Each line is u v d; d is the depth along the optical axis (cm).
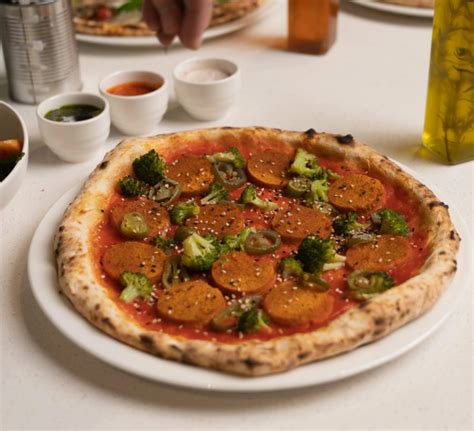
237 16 103
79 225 62
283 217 64
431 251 60
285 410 50
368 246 60
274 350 50
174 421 50
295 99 88
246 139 74
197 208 65
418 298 54
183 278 58
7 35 84
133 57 99
